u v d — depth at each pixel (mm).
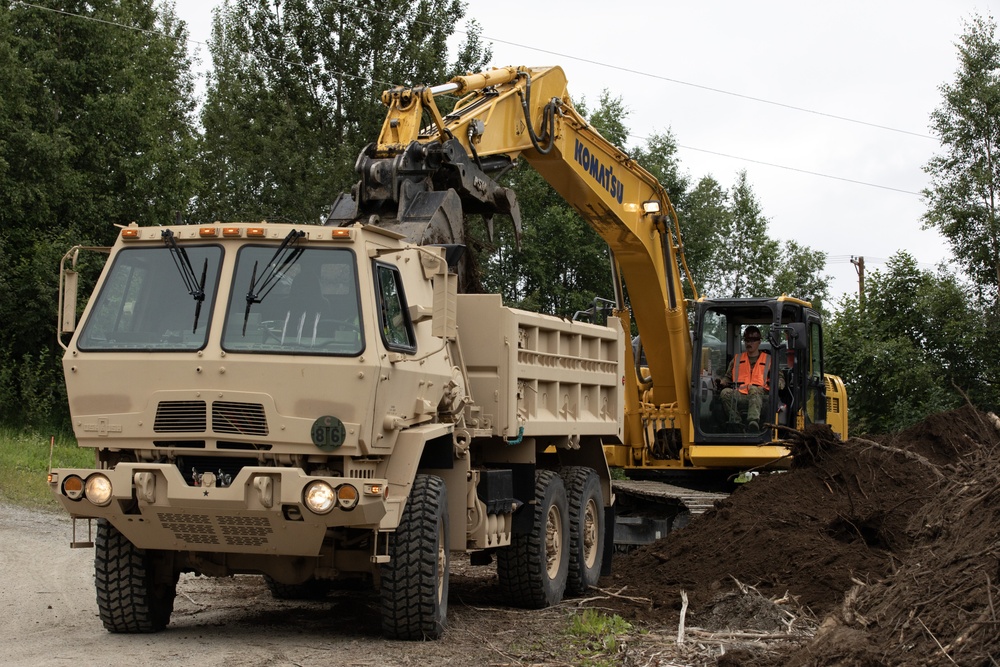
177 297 8125
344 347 7840
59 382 28078
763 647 8031
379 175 10391
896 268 35906
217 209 35656
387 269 8461
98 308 8195
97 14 31391
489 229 11852
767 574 10641
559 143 14242
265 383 7770
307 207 34750
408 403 8422
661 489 16344
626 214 15953
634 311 16938
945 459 13742
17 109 28344
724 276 58500
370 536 8281
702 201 49969
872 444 12148
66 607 9922
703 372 17203
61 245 27859
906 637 6504
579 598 11148
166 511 7750
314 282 8062
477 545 9375
